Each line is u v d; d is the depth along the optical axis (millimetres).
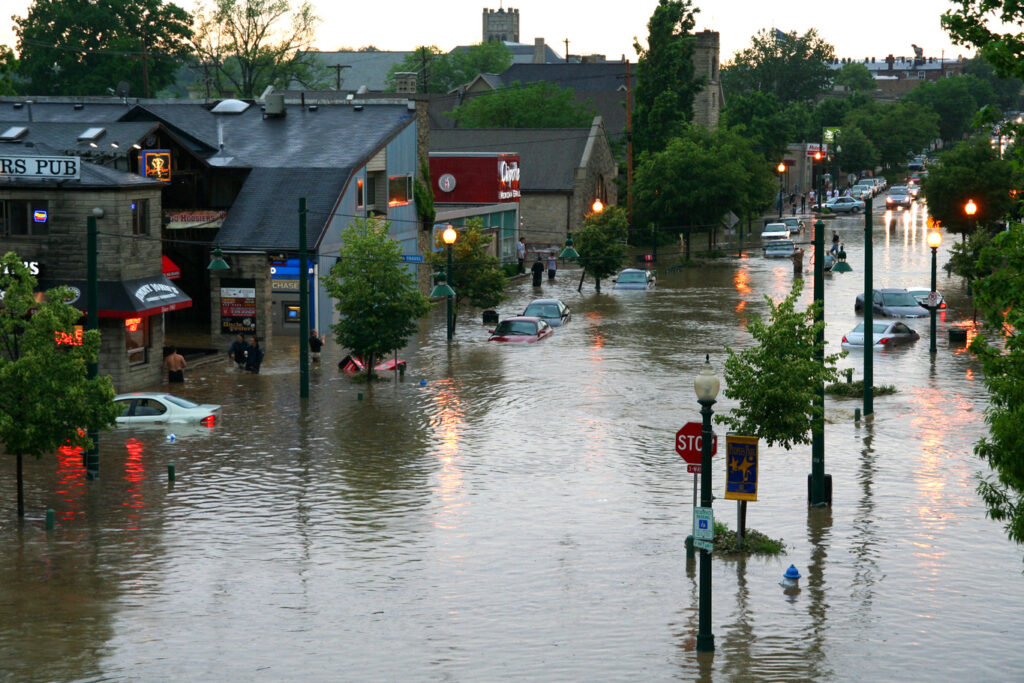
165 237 78688
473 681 25859
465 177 118938
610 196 150625
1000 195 114562
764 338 37906
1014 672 26312
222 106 90438
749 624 29469
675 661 27047
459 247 86188
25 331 38562
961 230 117250
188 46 179625
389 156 86938
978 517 38812
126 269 61500
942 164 119438
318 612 30391
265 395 60594
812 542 36281
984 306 27297
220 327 75750
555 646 27984
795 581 32562
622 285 105812
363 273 63719
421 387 62500
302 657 27297
